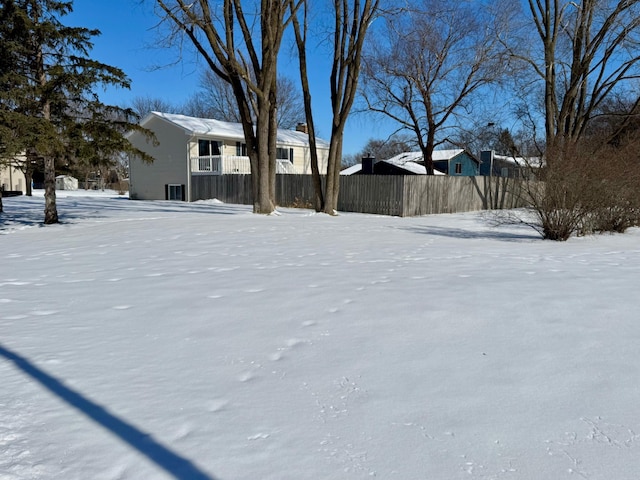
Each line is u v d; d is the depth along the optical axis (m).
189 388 2.67
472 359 3.01
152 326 3.81
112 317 4.08
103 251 7.89
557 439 2.08
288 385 2.69
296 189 22.80
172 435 2.17
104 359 3.12
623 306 4.16
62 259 7.19
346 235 10.19
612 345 3.21
